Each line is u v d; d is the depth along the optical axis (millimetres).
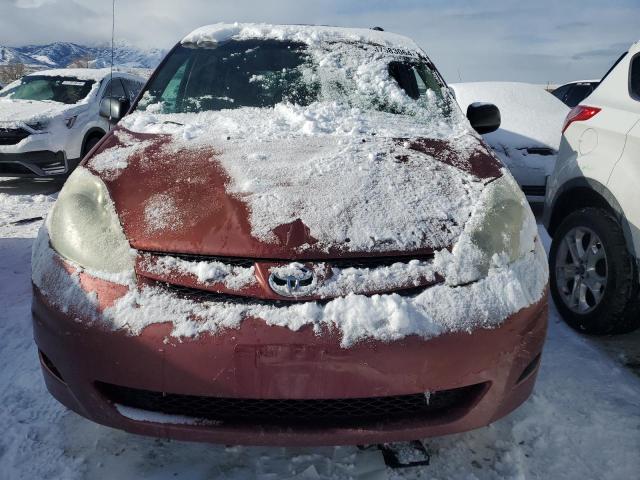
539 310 1769
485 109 2922
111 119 2979
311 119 2506
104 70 8109
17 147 6125
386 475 1815
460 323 1606
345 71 2918
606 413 2201
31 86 7656
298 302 1583
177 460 1871
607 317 2717
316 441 1593
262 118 2539
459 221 1823
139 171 1996
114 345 1578
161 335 1554
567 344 2797
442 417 1660
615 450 1991
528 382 1783
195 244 1685
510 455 1929
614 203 2668
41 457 1882
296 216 1759
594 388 2379
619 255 2648
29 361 2520
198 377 1546
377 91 2818
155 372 1562
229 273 1634
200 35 3129
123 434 1998
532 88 6691
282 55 2992
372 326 1557
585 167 2871
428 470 1852
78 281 1676
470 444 1989
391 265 1684
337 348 1525
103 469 1828
